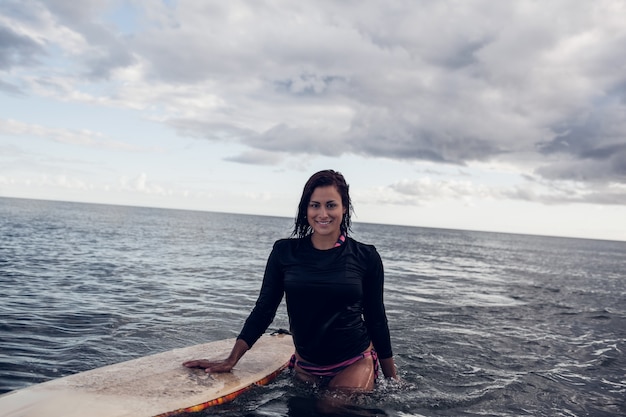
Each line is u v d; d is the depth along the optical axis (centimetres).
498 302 1024
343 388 323
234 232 4922
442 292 1145
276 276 336
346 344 327
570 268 2908
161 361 355
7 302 657
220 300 802
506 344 585
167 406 278
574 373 467
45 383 297
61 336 493
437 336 603
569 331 716
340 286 312
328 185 318
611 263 4306
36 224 3198
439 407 334
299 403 307
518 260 3484
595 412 357
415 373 421
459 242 7675
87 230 2997
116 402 274
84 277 979
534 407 357
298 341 336
